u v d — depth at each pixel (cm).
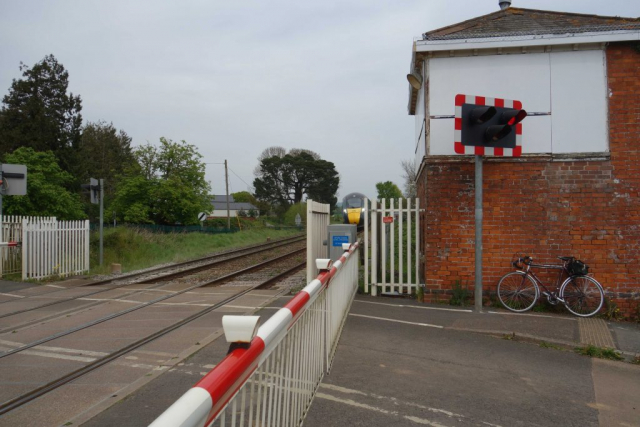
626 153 888
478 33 940
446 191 920
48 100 3788
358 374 516
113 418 398
